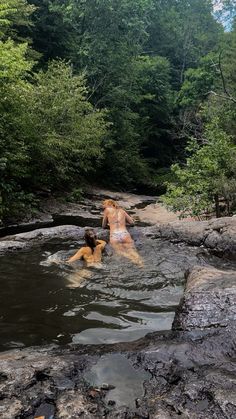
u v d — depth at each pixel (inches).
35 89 577.6
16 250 240.1
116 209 271.3
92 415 82.0
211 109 738.8
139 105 1163.9
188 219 497.0
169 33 1665.8
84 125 636.1
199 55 1626.5
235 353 106.9
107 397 89.0
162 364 101.3
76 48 914.1
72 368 100.1
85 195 698.8
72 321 144.7
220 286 142.6
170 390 90.7
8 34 690.8
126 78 974.4
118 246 241.3
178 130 1193.4
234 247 227.6
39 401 87.5
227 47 1102.4
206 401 84.7
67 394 89.2
